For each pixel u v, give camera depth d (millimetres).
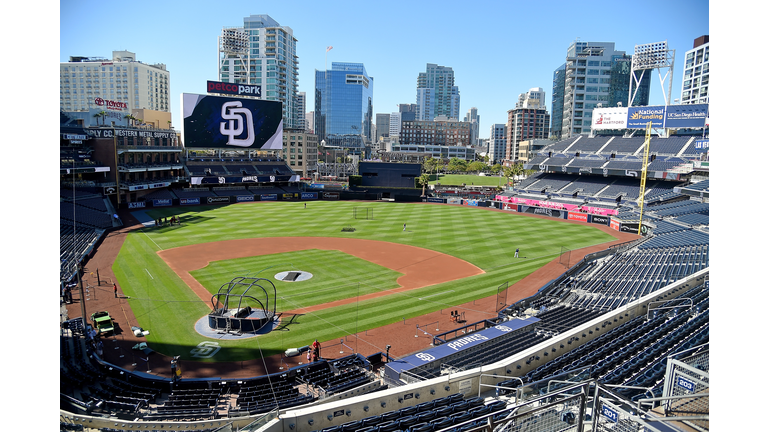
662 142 106812
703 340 22297
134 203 97562
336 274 51156
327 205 111062
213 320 35812
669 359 13492
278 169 129000
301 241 68438
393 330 36156
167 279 47969
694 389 12844
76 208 76688
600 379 19328
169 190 111062
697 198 83875
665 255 51469
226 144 113250
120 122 113562
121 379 27844
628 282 43469
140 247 62281
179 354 31578
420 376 24219
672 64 106938
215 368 29766
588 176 112438
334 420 18297
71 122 98438
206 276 49344
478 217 94250
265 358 31234
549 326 32812
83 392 25547
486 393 21297
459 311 40312
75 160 85562
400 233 75750
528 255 60906
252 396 25094
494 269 53906
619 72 192750
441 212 101250
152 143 108125
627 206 90375
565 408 16094
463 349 27359
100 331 34125
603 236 74938
